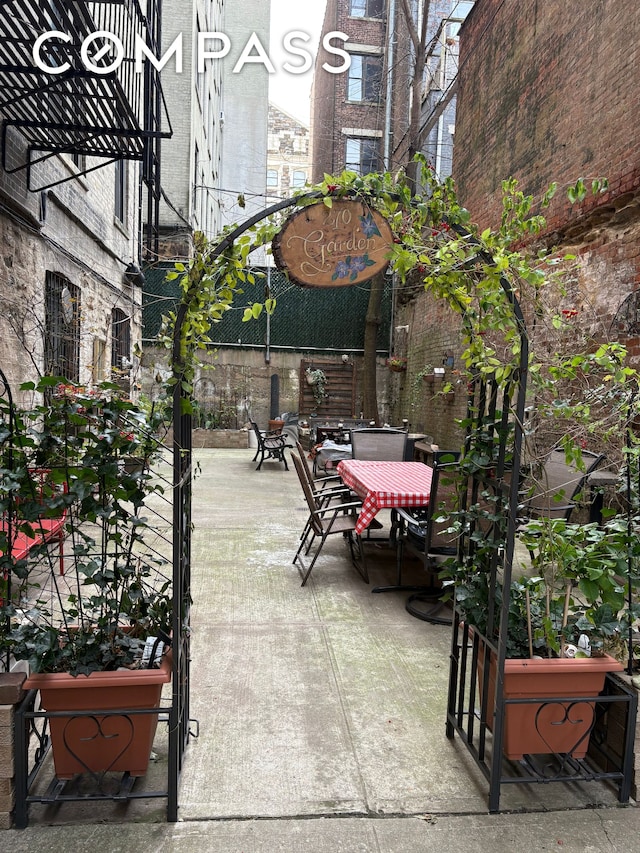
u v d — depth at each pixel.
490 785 1.87
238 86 20.48
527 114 6.52
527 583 2.07
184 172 12.15
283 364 12.93
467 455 2.22
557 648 2.04
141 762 1.86
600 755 2.11
